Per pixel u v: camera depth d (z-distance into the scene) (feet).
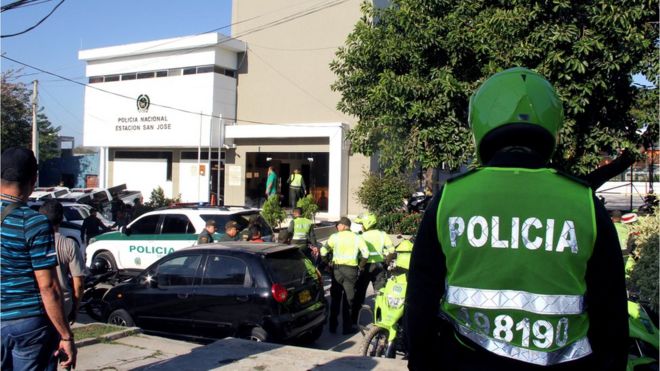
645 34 20.51
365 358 19.40
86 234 45.39
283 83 82.58
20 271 10.41
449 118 24.12
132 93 90.63
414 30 26.00
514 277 4.75
